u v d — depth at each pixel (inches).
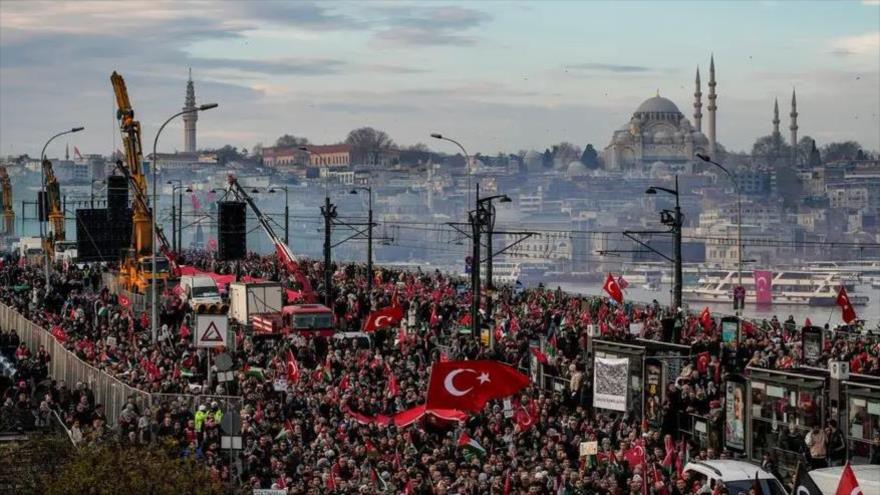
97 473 1784.0
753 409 2234.3
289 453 2181.3
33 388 2957.7
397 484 1969.7
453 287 4817.9
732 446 2252.7
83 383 2837.1
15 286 5162.4
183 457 2021.4
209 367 2800.2
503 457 2054.6
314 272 5639.8
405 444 2183.8
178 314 4124.0
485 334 3248.0
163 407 2425.0
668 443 2054.6
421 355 3093.0
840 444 2049.7
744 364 2689.5
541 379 2768.2
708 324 3292.3
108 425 2583.7
